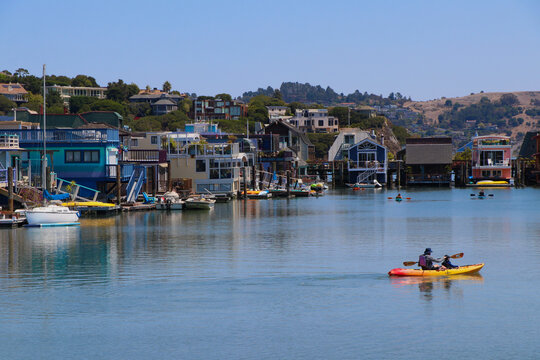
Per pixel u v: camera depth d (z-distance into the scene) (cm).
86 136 9250
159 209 9688
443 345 3509
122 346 3525
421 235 7256
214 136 15438
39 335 3678
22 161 9144
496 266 5338
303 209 10412
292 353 3416
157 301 4288
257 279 4866
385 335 3650
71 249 6091
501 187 16712
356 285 4678
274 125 18512
